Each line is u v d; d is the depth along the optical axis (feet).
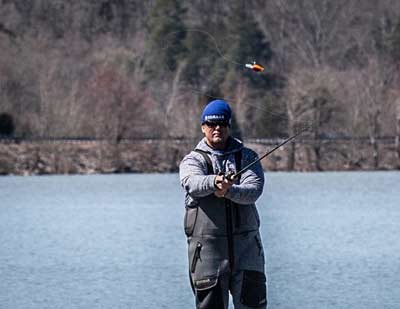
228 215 69.05
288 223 198.08
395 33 530.68
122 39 524.11
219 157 69.77
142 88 407.64
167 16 392.88
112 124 403.34
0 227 194.49
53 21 550.77
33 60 462.60
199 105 392.47
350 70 484.33
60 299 110.42
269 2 570.87
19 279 124.47
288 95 361.92
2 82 440.04
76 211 233.14
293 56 535.19
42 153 398.62
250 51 406.82
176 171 395.96
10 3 555.69
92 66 465.06
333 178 362.33
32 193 295.69
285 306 105.81
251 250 69.62
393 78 470.39
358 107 425.69
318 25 558.15
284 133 209.26
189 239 70.18
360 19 564.71
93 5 548.72
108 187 319.06
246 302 69.26
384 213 222.48
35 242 165.89
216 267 69.15
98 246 158.61
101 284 120.16
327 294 112.37
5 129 427.33
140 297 111.04
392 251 149.18
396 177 367.86
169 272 128.88
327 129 404.36
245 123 307.99
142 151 399.65
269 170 408.46
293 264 135.44
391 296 110.83
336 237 169.58
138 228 188.55
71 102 414.62
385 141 424.05
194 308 104.88
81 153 401.70
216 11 422.00
